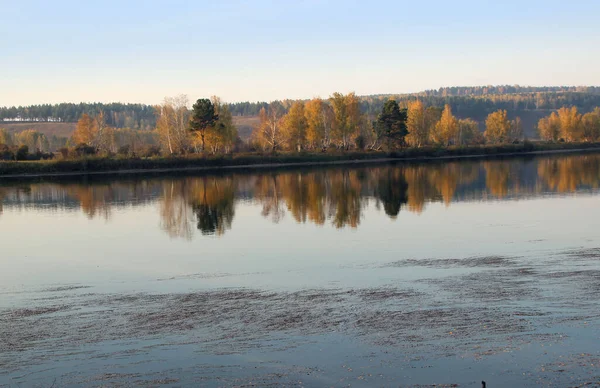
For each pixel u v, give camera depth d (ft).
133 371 46.16
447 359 46.34
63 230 129.18
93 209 166.30
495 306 57.82
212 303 63.72
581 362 44.80
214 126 364.99
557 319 53.36
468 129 593.01
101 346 51.37
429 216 130.93
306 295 65.62
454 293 63.26
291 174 286.66
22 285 77.51
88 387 43.86
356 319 55.98
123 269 86.28
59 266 90.27
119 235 120.06
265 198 183.11
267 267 83.56
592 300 58.23
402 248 93.91
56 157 333.01
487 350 47.55
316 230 116.88
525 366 44.62
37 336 54.24
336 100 409.69
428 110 486.79
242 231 119.44
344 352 48.39
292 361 47.06
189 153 368.27
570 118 540.93
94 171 320.09
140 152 361.92
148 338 52.95
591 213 124.47
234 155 361.51
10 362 48.37
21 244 112.37
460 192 180.45
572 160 330.95
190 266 86.63
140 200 186.39
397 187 204.64
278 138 411.34
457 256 84.94
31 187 241.96
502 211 133.80
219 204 170.60
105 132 432.25
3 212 164.25
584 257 79.05
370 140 451.94
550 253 83.56
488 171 263.49
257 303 62.95
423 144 471.21
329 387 42.68
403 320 55.06
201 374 45.27
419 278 71.36
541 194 165.37
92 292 71.56
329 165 350.02
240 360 47.55
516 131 644.69
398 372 44.57
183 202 178.09
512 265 76.02
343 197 178.91
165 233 120.78
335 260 86.43
